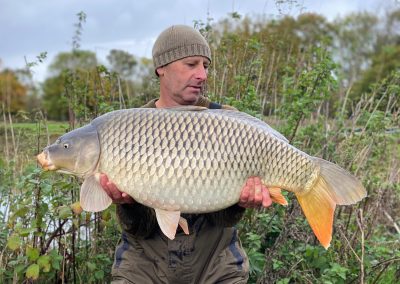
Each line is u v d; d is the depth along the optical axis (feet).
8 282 11.87
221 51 16.56
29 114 15.51
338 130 16.94
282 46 19.83
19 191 12.91
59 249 12.13
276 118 16.46
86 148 8.39
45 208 11.19
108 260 12.18
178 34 10.01
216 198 8.40
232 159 8.37
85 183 8.53
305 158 8.75
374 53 73.00
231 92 15.53
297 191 8.80
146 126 8.34
